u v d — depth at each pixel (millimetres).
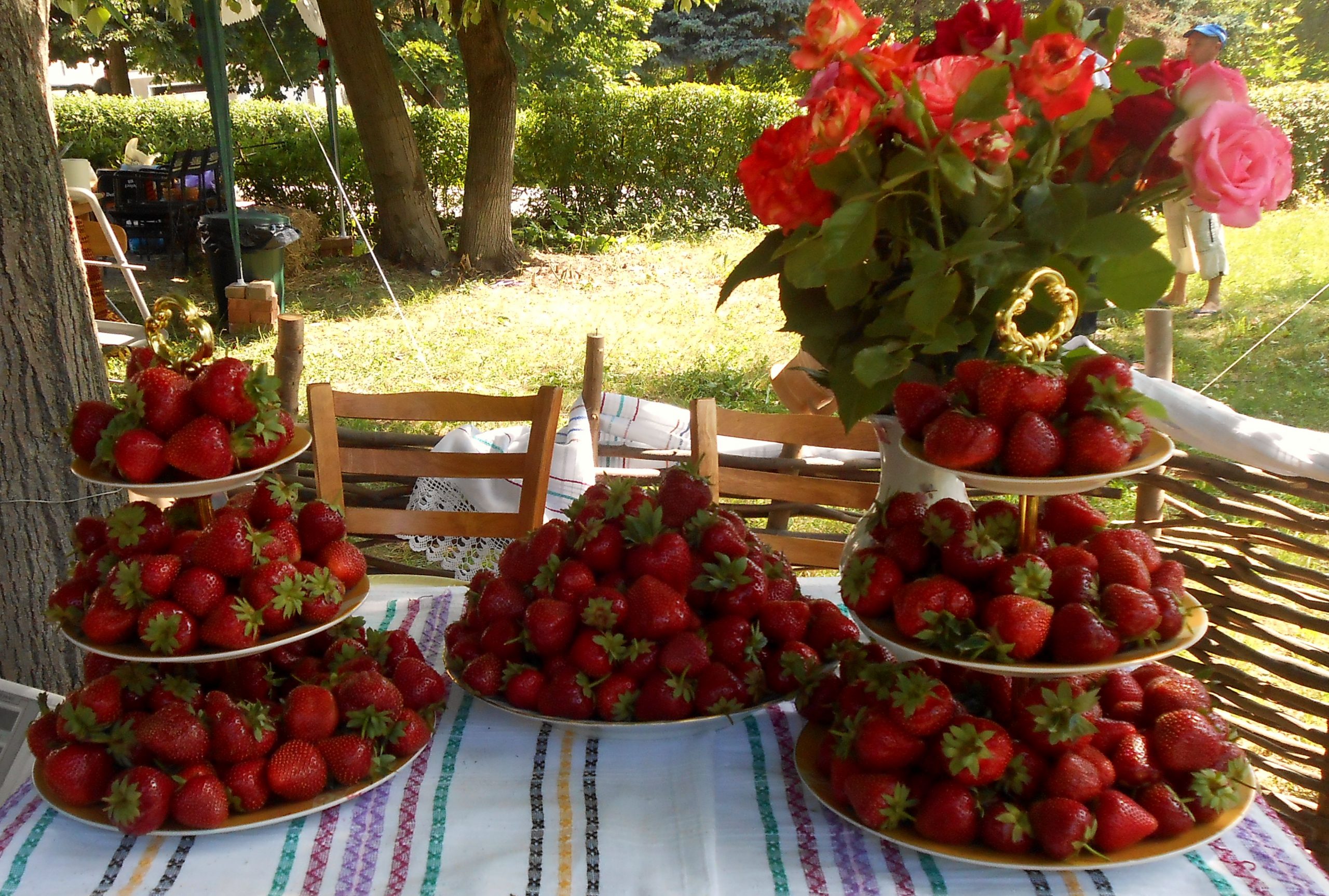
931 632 955
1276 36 14203
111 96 11758
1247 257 7527
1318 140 9859
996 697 1052
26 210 1916
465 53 8047
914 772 1012
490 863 1004
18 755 1556
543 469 1948
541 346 6133
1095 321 4746
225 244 6445
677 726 1174
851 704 1063
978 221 1086
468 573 2371
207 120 10453
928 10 13328
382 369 5625
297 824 1066
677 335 6379
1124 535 1039
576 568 1207
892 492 1289
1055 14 1036
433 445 2529
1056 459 914
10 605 2020
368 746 1111
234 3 5699
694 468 1334
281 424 1096
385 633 1291
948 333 1093
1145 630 944
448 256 8617
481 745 1213
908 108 995
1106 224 1046
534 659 1256
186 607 1057
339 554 1216
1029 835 951
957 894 954
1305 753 2047
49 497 2010
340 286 7797
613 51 13891
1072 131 1106
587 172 10156
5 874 990
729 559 1248
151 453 1029
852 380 1181
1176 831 973
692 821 1062
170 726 1022
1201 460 2041
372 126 8148
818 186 1061
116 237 5992
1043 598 968
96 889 973
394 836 1050
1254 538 2057
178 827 1028
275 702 1187
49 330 1973
